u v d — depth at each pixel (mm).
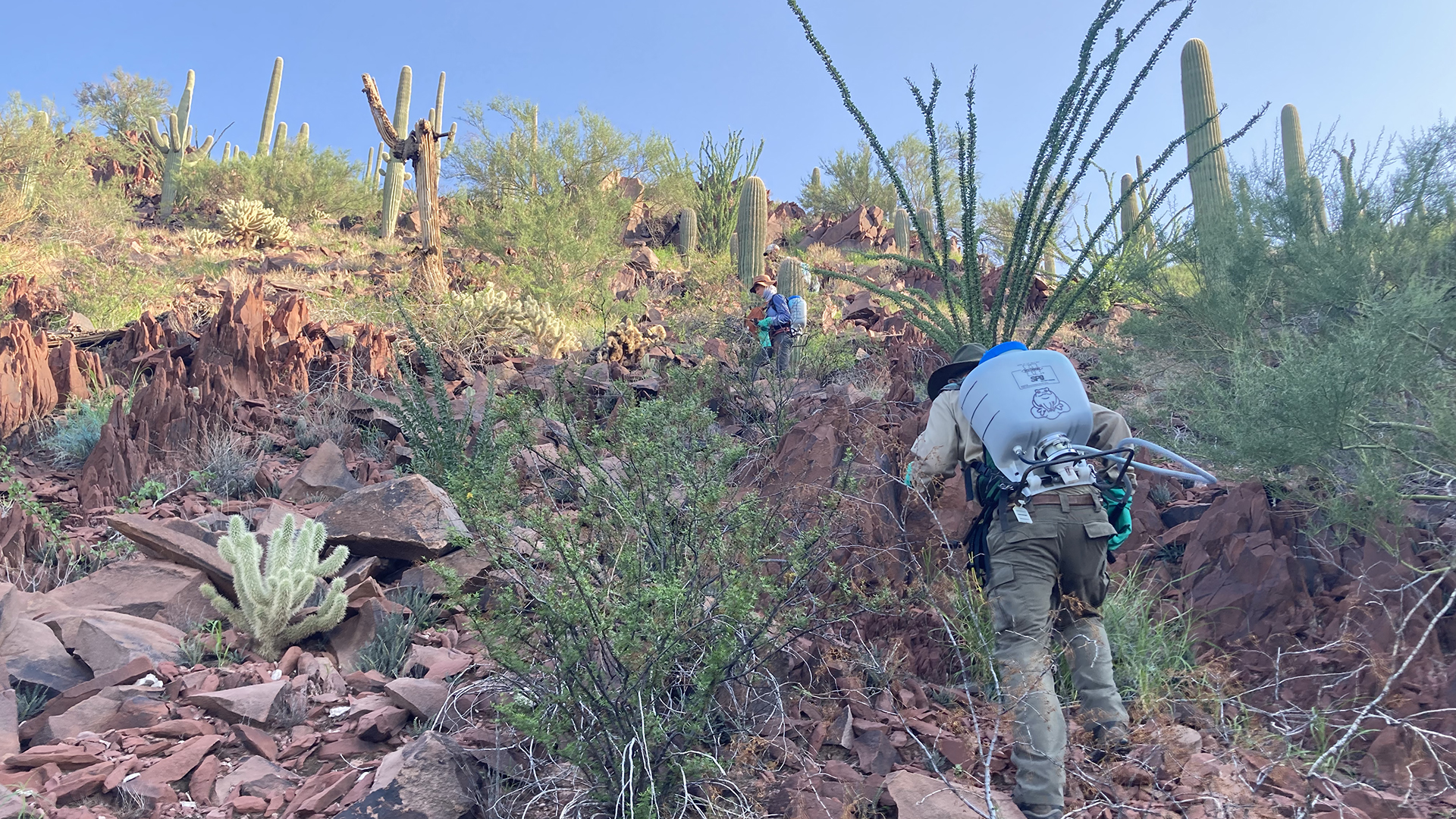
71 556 4242
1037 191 5703
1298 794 2695
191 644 3488
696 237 19766
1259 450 3773
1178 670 3371
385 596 3932
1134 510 4438
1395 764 2799
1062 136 5539
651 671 2557
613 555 3061
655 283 15406
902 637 3529
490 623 2705
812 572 3252
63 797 2527
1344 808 2590
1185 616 3664
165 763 2689
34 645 3270
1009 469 3070
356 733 2943
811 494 4102
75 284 10164
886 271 16703
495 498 2926
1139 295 6684
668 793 2535
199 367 6637
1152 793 2717
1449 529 3719
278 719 3012
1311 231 5414
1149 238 6820
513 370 8312
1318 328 5172
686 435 3434
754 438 5578
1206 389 4664
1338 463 3930
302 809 2500
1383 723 2969
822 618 3408
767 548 3201
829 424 4762
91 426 5855
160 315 9109
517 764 2686
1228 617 3625
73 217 13953
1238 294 5438
